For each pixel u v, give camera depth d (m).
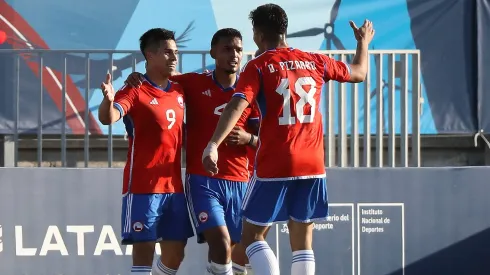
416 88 31.11
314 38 33.34
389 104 30.84
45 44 32.59
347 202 29.44
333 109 30.81
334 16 33.41
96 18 32.84
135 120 23.56
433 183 29.73
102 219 28.73
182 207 24.08
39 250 28.56
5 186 28.50
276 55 21.08
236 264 26.22
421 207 29.67
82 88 32.12
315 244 29.31
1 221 28.47
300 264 21.28
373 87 33.31
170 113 23.72
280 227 29.05
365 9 33.47
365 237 29.47
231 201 24.73
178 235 24.02
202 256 29.11
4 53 30.38
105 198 28.78
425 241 29.67
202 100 24.56
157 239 23.78
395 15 33.47
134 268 23.94
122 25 32.97
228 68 24.34
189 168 24.69
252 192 21.23
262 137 21.09
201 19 33.22
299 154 20.88
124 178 23.91
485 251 29.84
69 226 28.62
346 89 33.12
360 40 22.33
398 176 29.62
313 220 21.44
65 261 28.62
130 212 23.56
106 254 28.72
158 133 23.59
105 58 32.38
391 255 29.55
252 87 20.67
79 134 32.34
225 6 33.25
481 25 33.19
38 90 31.56
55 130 31.86
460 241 29.75
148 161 23.61
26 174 28.58
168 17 33.12
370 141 33.31
